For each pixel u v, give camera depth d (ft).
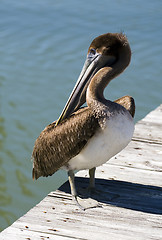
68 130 19.60
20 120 49.26
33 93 53.98
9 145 45.06
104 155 19.66
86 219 19.19
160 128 29.22
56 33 67.51
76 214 19.56
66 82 55.62
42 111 50.72
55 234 18.08
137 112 49.24
